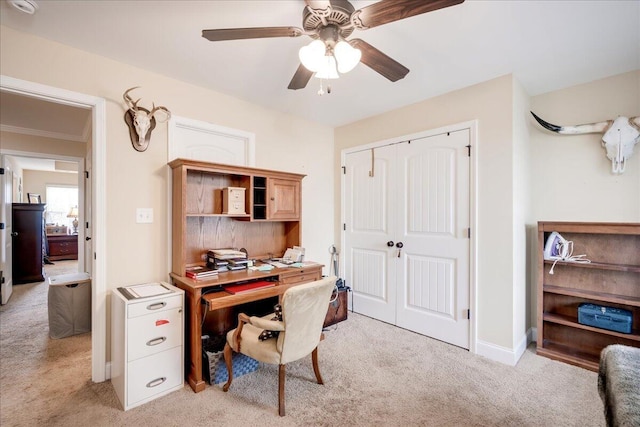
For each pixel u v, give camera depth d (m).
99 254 2.17
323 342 2.81
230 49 2.10
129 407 1.84
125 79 2.29
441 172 2.85
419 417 1.77
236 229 2.91
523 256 2.64
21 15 1.73
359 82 2.61
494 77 2.51
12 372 2.25
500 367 2.35
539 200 2.85
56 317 2.88
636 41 1.97
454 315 2.75
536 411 1.82
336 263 3.88
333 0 1.41
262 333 1.97
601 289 2.51
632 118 2.34
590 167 2.58
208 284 2.14
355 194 3.69
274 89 2.75
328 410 1.83
